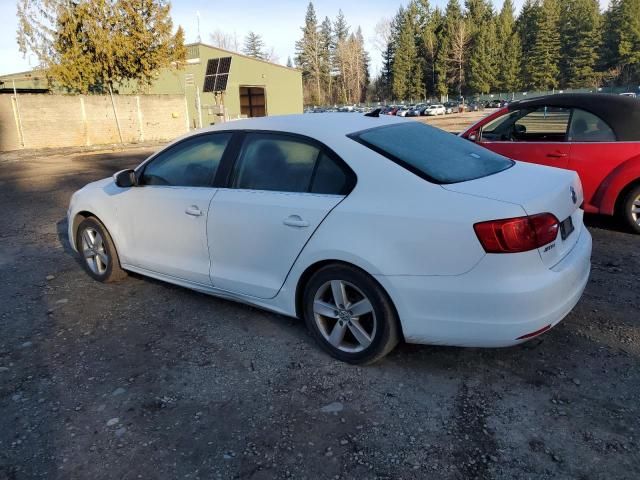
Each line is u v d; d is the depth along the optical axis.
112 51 23.47
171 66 27.34
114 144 23.38
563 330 3.71
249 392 3.12
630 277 4.64
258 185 3.66
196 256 4.05
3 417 2.93
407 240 2.95
